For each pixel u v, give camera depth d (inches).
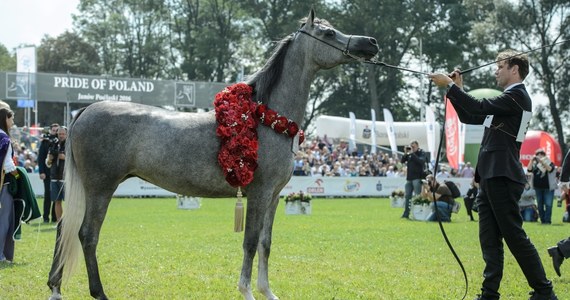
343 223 655.1
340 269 363.6
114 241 479.2
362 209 884.0
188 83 1469.0
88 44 2709.2
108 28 2687.0
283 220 688.4
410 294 298.5
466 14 2251.5
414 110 2504.9
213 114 279.6
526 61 272.5
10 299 283.1
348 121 1626.5
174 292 298.5
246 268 272.4
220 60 2450.8
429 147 1333.7
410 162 748.6
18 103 1462.8
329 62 284.5
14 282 319.0
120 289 304.2
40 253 416.5
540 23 2055.9
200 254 411.8
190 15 2596.0
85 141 269.9
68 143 274.8
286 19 2349.9
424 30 2252.7
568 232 604.1
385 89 2362.2
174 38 2669.8
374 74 2255.2
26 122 1847.9
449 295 298.4
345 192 1218.0
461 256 419.5
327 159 1328.7
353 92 2470.5
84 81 1407.5
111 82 1423.5
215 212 794.8
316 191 1202.6
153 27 2679.6
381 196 1240.8
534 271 266.4
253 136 271.6
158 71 2682.1
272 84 284.5
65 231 270.4
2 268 357.4
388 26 2146.9
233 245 459.5
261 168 273.0
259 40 2519.7
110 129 269.9
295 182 1185.4
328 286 315.9
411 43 2357.3
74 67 2672.2
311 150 1366.9
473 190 730.8
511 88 268.4
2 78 1371.8
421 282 327.3
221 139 270.8
